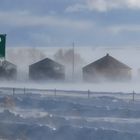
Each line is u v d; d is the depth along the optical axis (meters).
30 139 42.12
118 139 39.94
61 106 67.81
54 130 42.97
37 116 54.84
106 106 67.88
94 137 40.81
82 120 50.25
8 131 43.97
